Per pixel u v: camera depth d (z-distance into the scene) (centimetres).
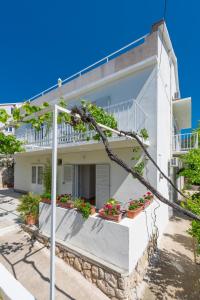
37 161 1287
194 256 560
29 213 677
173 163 1018
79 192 1028
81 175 1078
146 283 436
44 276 431
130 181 713
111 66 843
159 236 668
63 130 822
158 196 144
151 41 716
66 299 371
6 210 927
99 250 427
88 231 454
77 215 485
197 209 396
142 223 471
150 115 689
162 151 762
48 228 570
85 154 908
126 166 159
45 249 542
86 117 227
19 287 150
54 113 265
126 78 778
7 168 1819
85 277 431
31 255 513
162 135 764
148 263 508
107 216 429
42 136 941
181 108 1155
